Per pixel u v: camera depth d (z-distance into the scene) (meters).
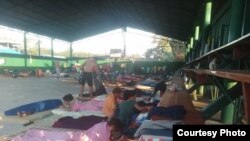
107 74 17.69
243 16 5.12
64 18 25.09
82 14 24.52
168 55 43.88
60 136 3.80
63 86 15.20
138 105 5.20
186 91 6.21
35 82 17.83
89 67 9.91
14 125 5.38
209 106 3.71
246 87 1.75
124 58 30.09
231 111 5.27
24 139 3.88
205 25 11.07
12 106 7.89
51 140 3.79
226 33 7.29
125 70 27.08
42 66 29.47
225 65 4.27
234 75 1.76
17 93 11.16
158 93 8.07
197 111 3.89
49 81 18.98
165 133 2.86
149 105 5.66
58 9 22.23
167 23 22.88
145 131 2.99
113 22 28.94
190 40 22.02
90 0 20.81
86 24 28.31
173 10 16.75
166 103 4.60
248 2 5.04
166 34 30.48
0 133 4.77
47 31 29.67
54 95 10.91
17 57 25.94
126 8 21.70
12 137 4.16
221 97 3.67
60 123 4.50
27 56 27.27
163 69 27.34
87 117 4.91
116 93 5.92
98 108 6.41
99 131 3.85
